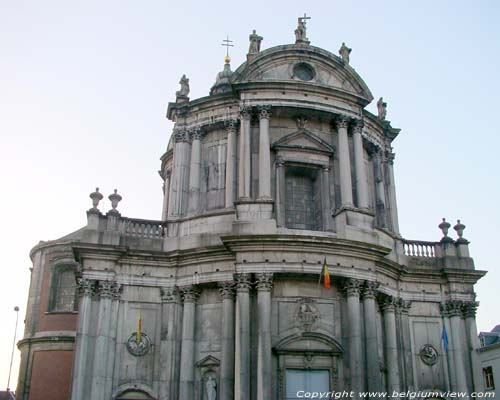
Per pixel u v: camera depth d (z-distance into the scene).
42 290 44.00
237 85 31.78
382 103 38.09
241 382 25.77
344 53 35.62
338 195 31.83
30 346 42.28
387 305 30.95
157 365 28.56
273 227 28.73
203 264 29.41
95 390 27.11
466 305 32.81
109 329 28.44
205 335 28.73
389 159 36.88
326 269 27.08
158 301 29.58
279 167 31.62
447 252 33.81
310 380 27.31
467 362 31.95
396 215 35.69
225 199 31.86
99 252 29.00
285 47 33.16
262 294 27.05
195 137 33.72
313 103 32.06
